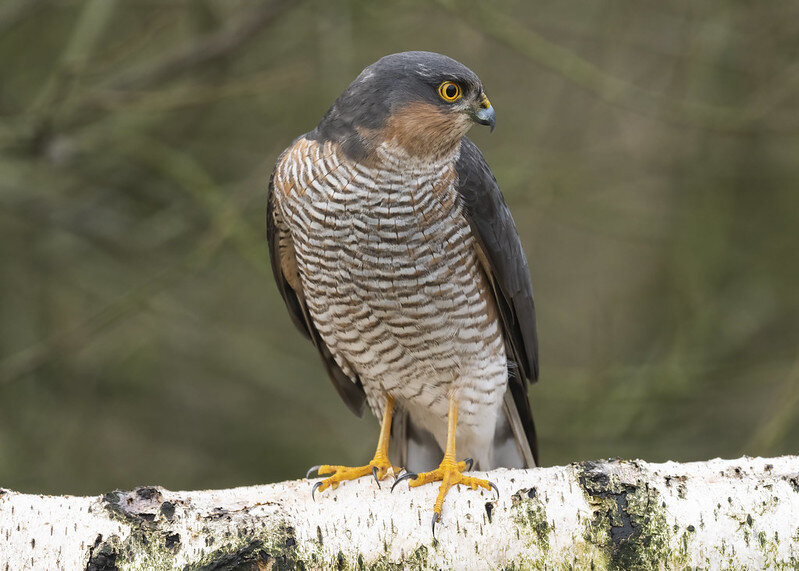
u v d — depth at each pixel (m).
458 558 5.08
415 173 6.31
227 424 12.87
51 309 12.08
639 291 13.55
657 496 5.10
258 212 11.15
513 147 12.21
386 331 6.77
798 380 10.35
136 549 4.91
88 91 10.35
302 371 12.38
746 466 5.22
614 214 12.41
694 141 12.74
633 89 10.56
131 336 12.24
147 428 12.61
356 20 11.38
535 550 5.07
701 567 4.98
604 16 12.17
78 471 12.05
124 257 12.02
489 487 5.27
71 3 10.86
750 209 12.84
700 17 11.89
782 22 11.95
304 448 12.73
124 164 11.21
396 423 7.59
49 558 4.87
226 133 12.24
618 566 5.01
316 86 11.88
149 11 11.34
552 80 13.02
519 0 12.34
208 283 12.78
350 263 6.51
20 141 10.26
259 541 5.01
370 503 5.25
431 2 10.45
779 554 4.97
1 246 11.90
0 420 11.80
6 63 11.75
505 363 7.14
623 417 11.48
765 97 11.10
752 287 12.55
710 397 11.77
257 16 10.58
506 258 6.88
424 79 6.26
